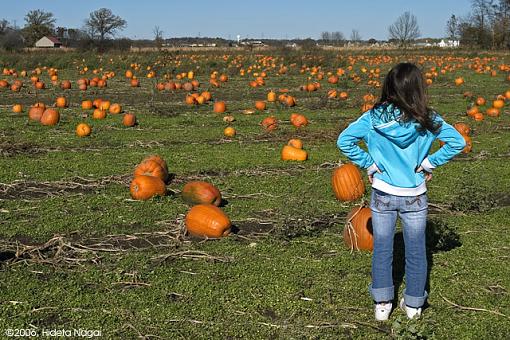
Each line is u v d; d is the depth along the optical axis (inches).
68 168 415.8
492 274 239.0
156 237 283.3
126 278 232.5
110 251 262.2
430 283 229.3
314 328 194.7
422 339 180.7
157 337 188.4
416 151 183.5
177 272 239.1
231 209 326.3
